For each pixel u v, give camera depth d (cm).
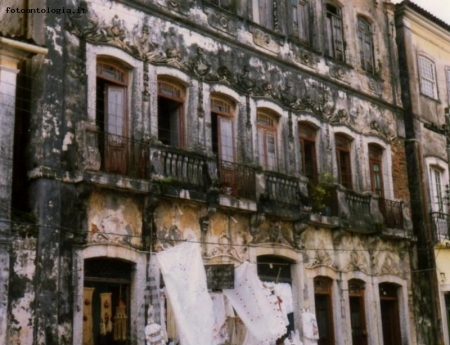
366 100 2314
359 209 2109
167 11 1700
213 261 1655
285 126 1977
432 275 2322
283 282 1866
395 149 2402
